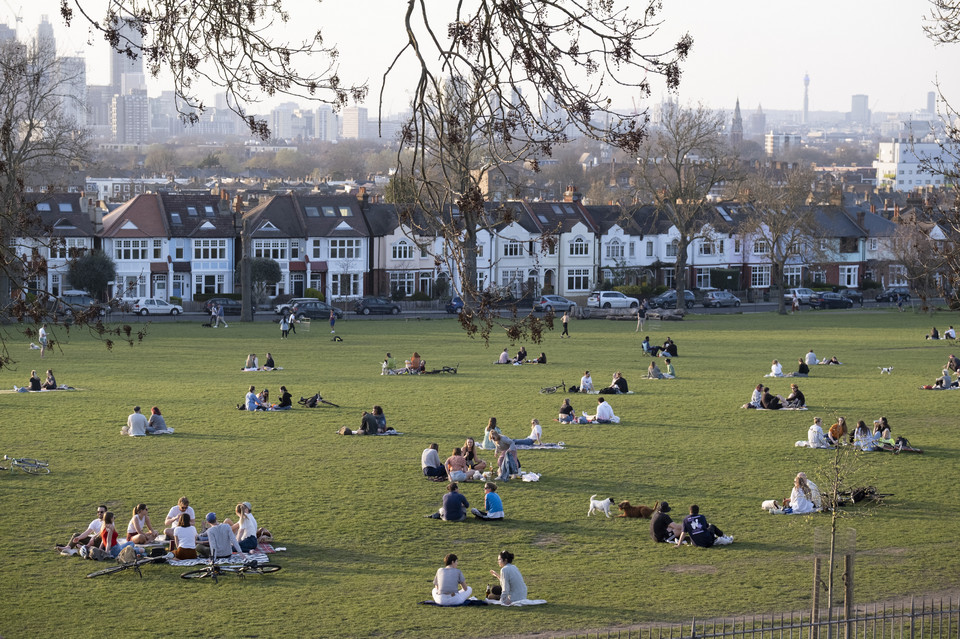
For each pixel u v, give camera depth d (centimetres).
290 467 4228
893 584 2883
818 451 4575
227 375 6812
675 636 2439
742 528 3434
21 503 3653
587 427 5125
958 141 3512
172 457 4384
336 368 7200
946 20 3300
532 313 1705
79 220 12162
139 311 11419
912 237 12888
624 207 14200
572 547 3244
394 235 13338
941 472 4191
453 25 1521
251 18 1739
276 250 12925
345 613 2648
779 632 2459
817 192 16888
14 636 2472
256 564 2981
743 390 6319
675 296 13200
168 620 2591
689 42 1498
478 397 5972
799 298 13750
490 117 1551
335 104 1745
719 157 12800
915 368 7362
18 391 6053
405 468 4241
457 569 2744
